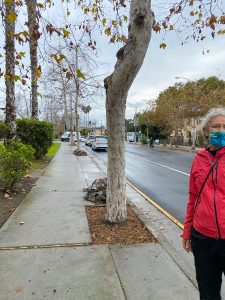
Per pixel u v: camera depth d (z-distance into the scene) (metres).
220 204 2.62
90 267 4.42
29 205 7.72
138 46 5.07
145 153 32.72
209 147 2.87
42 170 14.59
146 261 4.64
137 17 4.96
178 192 10.89
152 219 7.18
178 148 46.16
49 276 4.15
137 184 12.58
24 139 17.62
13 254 4.80
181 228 6.52
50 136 19.28
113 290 3.84
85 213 7.05
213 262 2.74
